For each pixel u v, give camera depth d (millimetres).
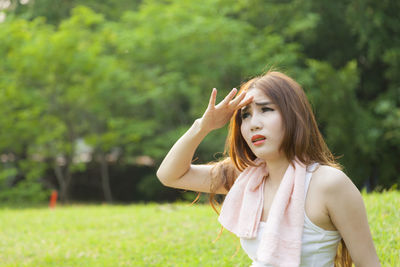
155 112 14898
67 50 12664
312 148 1889
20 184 14312
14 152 15398
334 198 1755
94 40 13570
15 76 13070
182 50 13234
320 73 12828
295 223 1770
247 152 2059
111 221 6320
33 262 4461
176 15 13172
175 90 13117
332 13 14078
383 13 12984
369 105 13805
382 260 3162
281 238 1763
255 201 1936
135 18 13578
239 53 12992
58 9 17469
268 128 1850
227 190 2246
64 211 8086
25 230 6242
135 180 19500
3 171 14094
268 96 1861
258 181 1967
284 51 12883
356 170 13234
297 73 12516
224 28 12734
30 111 13422
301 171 1817
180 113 14758
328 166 1838
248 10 14977
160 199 18453
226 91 13250
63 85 13516
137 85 14023
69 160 15195
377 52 12961
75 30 12992
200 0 13391
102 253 4574
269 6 14703
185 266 3764
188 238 4633
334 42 15000
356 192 1771
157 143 14344
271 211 1801
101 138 14047
